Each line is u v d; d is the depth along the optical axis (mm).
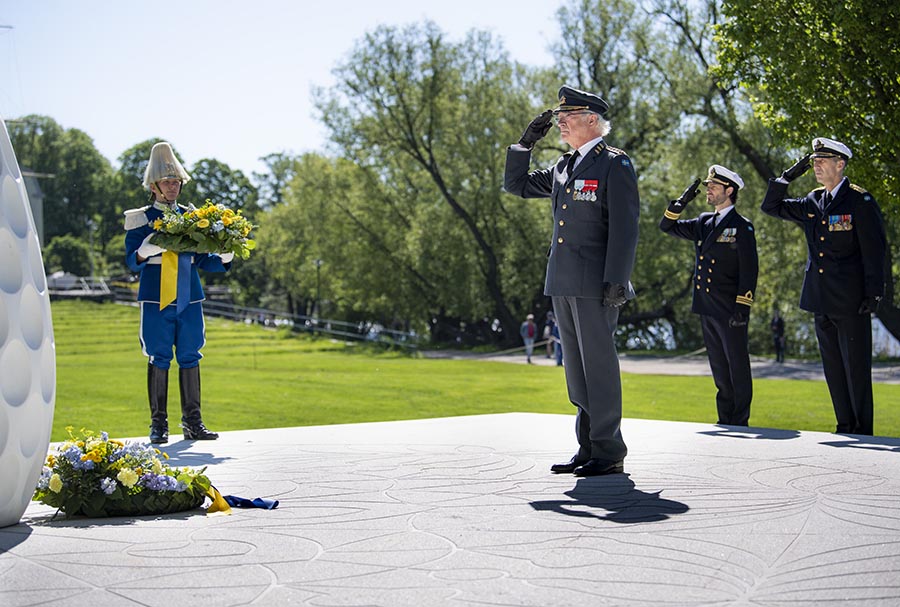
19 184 4711
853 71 16938
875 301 8312
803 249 32875
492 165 49062
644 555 3941
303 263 71562
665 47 37000
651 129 43844
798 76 17109
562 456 6938
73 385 20547
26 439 4684
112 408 15109
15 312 4562
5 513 4695
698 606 3258
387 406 16453
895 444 7344
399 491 5531
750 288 9320
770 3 17547
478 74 49656
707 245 9516
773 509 4840
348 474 6203
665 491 5398
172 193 8836
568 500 5172
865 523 4496
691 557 3900
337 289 62625
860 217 8391
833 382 8805
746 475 5895
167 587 3555
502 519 4688
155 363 8602
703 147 33500
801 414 15289
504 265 51094
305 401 17062
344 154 51562
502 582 3559
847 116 17156
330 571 3748
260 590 3492
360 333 67188
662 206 45000
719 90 32969
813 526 4438
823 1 16969
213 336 54031
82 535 4508
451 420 9664
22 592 3518
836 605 3254
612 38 44094
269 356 42219
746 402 9477
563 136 6422
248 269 94625
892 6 15859
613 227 6098
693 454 6840
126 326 59688
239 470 6457
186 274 8578
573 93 6324
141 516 5059
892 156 17281
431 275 53250
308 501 5277
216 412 14602
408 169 53844
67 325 59469
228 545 4230
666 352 47594
